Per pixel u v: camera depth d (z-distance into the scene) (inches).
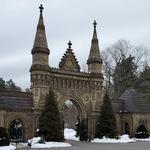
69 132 3730.3
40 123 2041.1
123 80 3491.6
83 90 2423.7
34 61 2199.8
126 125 2711.6
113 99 2736.2
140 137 2593.5
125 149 1641.2
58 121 2053.4
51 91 2087.8
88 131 2418.8
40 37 2214.6
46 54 2222.0
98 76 2484.0
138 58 3592.5
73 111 4498.0
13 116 2085.4
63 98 2305.6
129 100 2770.7
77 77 2393.0
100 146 1879.9
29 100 2167.8
